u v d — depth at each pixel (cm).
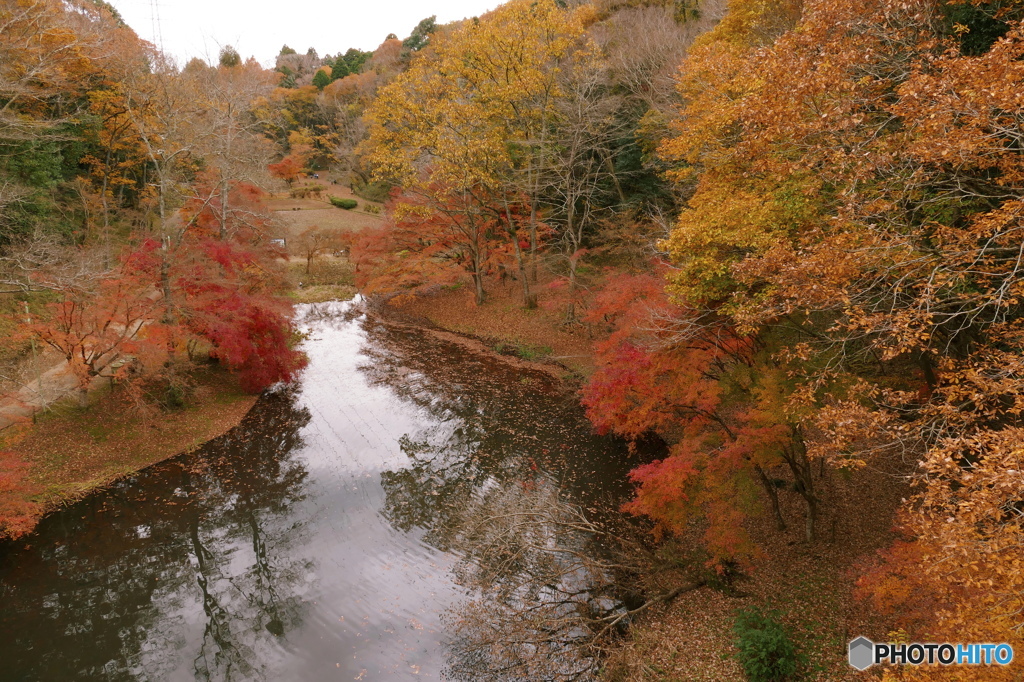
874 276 986
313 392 2481
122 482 1833
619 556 1456
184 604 1395
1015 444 562
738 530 1195
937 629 732
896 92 832
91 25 2353
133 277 1972
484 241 3578
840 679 972
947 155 720
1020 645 579
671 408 1426
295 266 4438
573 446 2030
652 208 2852
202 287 2189
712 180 1407
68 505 1714
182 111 2556
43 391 2109
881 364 1304
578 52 2739
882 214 955
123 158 3459
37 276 1784
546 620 1219
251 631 1302
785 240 995
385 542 1578
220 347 2244
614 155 3005
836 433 809
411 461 1969
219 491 1816
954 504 660
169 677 1195
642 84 2922
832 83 838
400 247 3931
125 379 2033
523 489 1770
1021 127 748
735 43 1923
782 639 1037
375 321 3412
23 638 1301
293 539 1605
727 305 1212
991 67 674
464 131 2838
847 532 1374
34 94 2198
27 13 1911
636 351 1516
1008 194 863
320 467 1944
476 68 2808
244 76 3428
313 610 1352
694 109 1436
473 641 1227
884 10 858
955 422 852
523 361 2753
